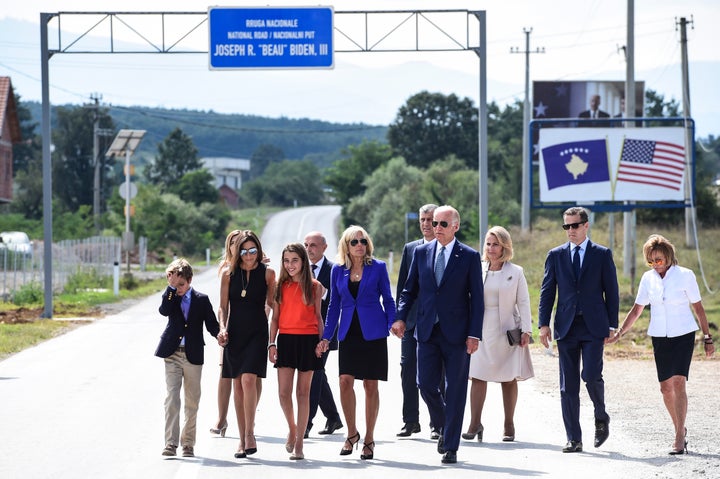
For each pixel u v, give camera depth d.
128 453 25.02
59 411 31.31
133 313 74.62
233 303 24.91
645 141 67.88
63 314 72.62
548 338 26.20
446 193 198.75
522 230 137.62
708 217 134.00
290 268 24.78
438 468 23.27
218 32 71.25
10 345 50.31
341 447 26.11
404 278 26.80
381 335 24.62
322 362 27.41
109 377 39.34
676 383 25.05
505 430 27.11
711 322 61.28
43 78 70.25
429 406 25.22
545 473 22.62
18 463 23.72
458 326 24.34
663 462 23.77
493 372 26.77
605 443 26.41
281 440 26.97
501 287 26.88
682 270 25.39
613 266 25.83
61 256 96.94
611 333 25.66
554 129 68.00
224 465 23.62
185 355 24.97
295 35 71.25
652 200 67.94
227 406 27.84
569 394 25.58
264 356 24.84
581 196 68.00
